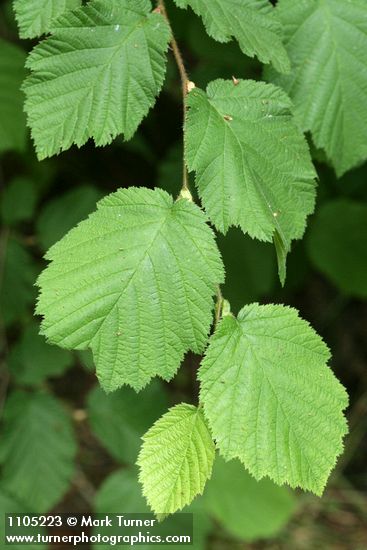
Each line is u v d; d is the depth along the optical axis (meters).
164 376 0.63
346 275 1.16
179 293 0.63
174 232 0.63
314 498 1.36
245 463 0.62
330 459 0.63
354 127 0.70
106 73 0.65
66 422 0.99
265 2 0.67
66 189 1.20
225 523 1.12
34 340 1.00
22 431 0.98
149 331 0.63
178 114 1.04
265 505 1.12
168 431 0.62
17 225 1.06
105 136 0.65
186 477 0.62
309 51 0.69
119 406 0.99
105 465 1.27
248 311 0.64
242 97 0.65
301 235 0.65
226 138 0.64
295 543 1.31
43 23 0.65
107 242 0.63
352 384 1.47
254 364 0.63
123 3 0.65
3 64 0.84
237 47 0.88
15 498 0.96
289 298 1.43
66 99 0.64
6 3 0.91
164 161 0.95
